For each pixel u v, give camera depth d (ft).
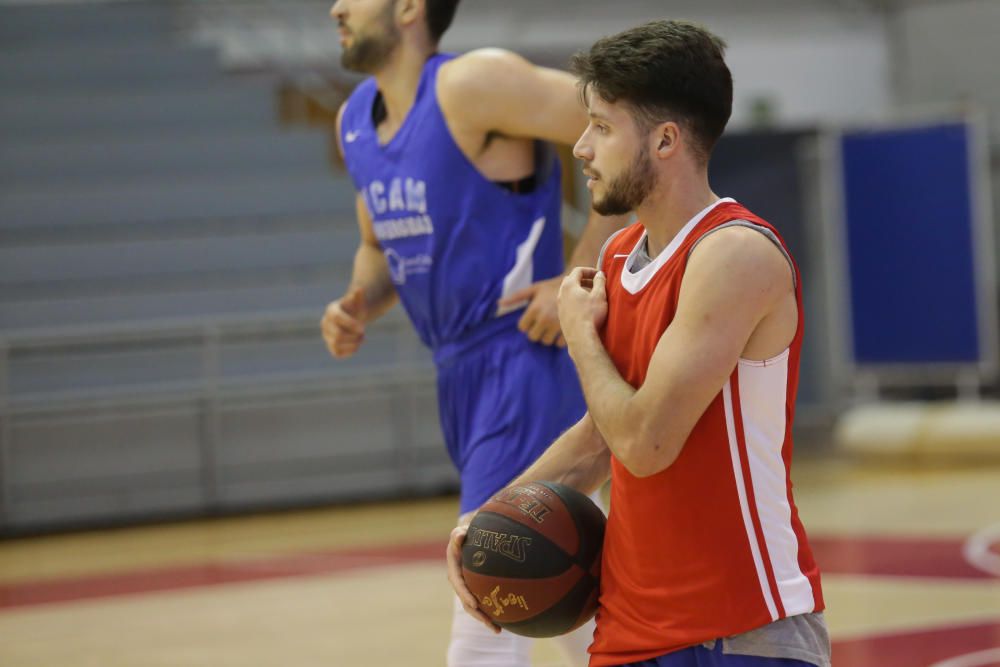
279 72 107.34
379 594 52.75
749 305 17.07
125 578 59.67
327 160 98.58
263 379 80.64
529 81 25.43
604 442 20.81
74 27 107.45
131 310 85.56
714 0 119.75
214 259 89.45
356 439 82.48
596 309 18.69
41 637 47.16
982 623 42.98
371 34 26.43
